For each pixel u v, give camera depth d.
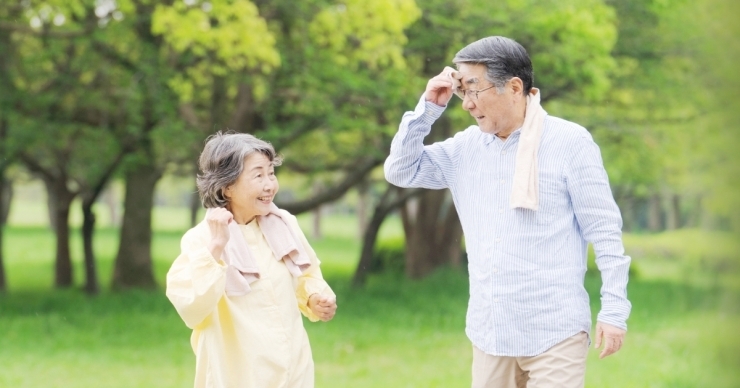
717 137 6.30
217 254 3.17
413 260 19.45
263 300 3.31
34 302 14.76
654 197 25.47
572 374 3.43
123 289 16.03
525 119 3.48
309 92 12.36
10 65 13.20
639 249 24.94
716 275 6.57
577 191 3.44
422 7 11.83
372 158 14.76
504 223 3.49
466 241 3.66
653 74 13.41
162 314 13.08
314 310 3.52
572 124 3.51
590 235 3.46
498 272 3.48
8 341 10.70
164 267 23.66
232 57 11.43
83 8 11.07
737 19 6.40
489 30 11.66
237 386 3.27
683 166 13.38
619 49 13.27
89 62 13.21
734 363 6.26
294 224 3.52
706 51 7.45
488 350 3.53
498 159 3.53
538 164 3.46
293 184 29.80
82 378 8.45
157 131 12.85
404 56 12.76
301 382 3.35
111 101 14.05
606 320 3.39
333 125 12.40
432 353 9.91
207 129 13.73
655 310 13.23
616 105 14.30
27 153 16.86
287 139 13.52
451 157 3.71
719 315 6.31
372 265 22.70
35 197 66.75
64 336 11.12
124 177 16.34
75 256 27.08
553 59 11.74
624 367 8.52
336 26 10.75
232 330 3.28
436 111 3.64
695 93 11.24
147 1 10.84
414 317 12.69
